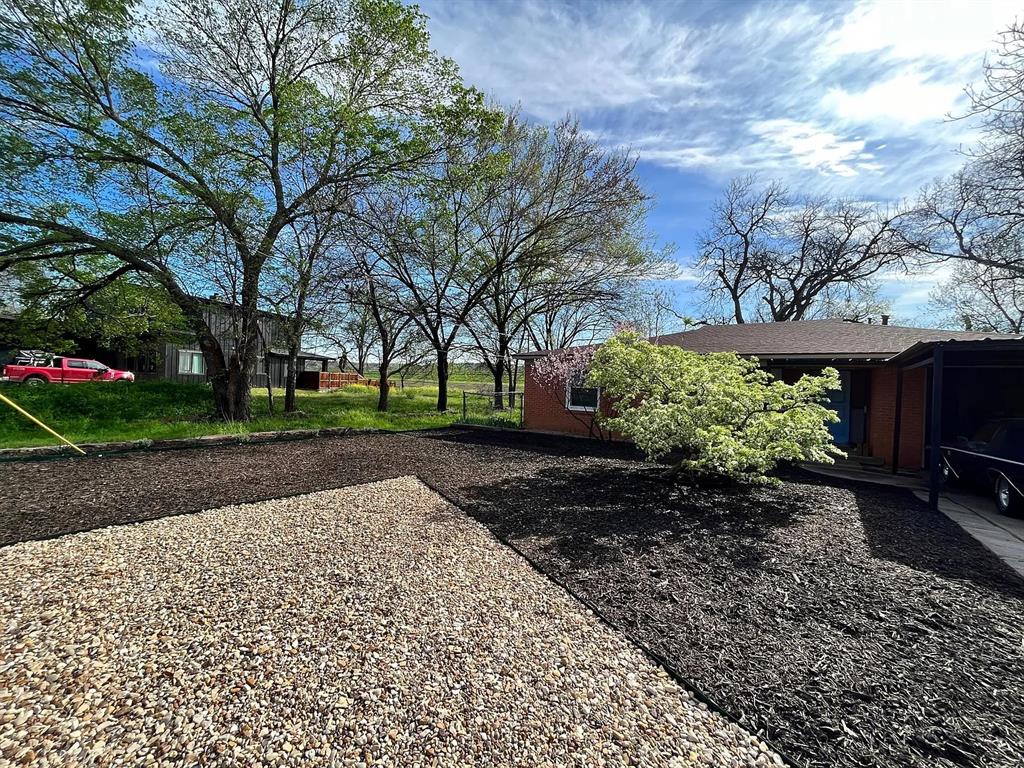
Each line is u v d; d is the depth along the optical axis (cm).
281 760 174
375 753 178
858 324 1065
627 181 1548
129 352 1359
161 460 752
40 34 909
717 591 315
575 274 1744
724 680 223
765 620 278
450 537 417
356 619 274
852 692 215
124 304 1238
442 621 274
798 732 191
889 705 206
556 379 1152
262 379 2480
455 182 1395
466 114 1281
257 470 691
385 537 414
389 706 203
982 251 1342
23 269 1083
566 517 477
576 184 1573
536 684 220
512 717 198
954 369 814
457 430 1244
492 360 1959
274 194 1239
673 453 849
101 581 315
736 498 557
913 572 346
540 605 296
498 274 1683
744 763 176
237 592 304
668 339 1157
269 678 220
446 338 1802
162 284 1109
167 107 1033
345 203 1240
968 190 1158
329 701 205
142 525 431
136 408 1208
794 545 401
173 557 358
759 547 396
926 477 720
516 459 813
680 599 304
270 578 326
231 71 1130
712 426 534
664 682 222
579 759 177
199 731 186
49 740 179
